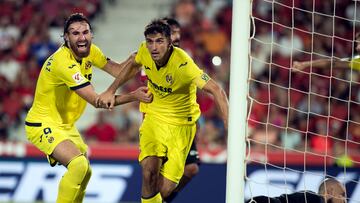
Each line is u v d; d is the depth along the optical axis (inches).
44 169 1213.7
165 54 737.0
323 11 1668.3
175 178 797.9
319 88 1488.7
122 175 1211.9
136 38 1873.8
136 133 1444.4
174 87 758.5
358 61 825.5
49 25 1850.4
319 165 1167.0
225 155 1213.7
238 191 609.0
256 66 1598.2
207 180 1190.9
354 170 1135.6
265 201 653.3
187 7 1875.0
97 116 1523.1
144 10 1923.0
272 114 1439.5
